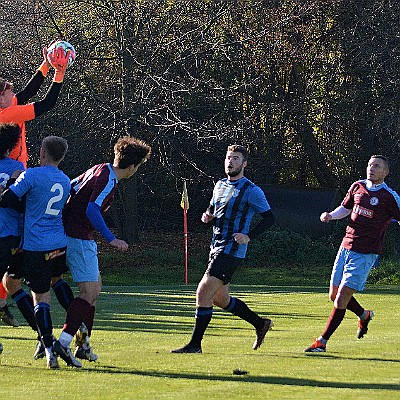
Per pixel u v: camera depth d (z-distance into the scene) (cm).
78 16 7956
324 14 8619
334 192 8406
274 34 8550
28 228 1892
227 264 2227
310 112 8706
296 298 4600
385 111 8438
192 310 3872
